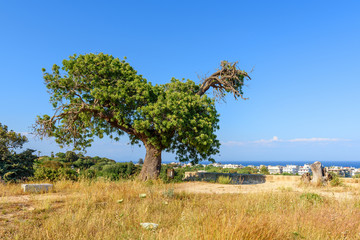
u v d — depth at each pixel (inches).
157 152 869.8
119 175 910.4
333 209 332.8
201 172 1046.4
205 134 770.8
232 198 467.8
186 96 830.5
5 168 838.5
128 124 870.4
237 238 195.9
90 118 869.8
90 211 327.0
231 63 1010.1
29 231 257.9
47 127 849.5
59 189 564.7
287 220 269.0
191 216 279.6
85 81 841.5
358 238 236.4
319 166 767.1
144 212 321.7
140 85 820.0
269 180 969.5
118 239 227.9
